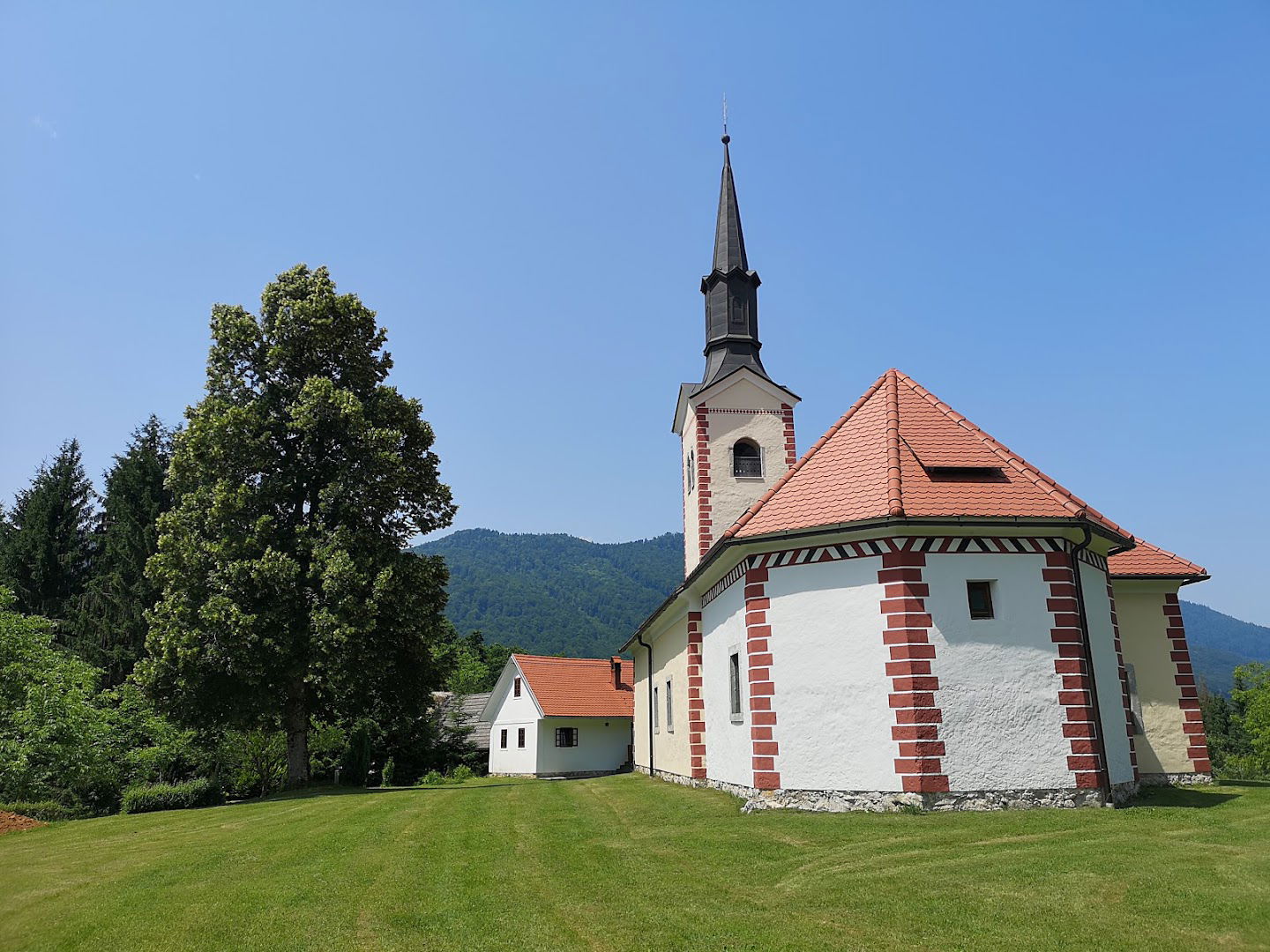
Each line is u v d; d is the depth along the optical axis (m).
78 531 47.00
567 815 18.34
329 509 28.92
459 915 9.93
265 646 26.64
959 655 16.30
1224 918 8.84
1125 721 18.56
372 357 32.53
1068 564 17.03
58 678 26.94
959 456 18.33
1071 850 12.11
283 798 26.75
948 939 8.56
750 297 34.75
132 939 9.40
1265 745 62.09
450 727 58.44
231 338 30.64
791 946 8.48
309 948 8.88
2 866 14.16
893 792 15.90
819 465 19.33
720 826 15.76
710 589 22.88
